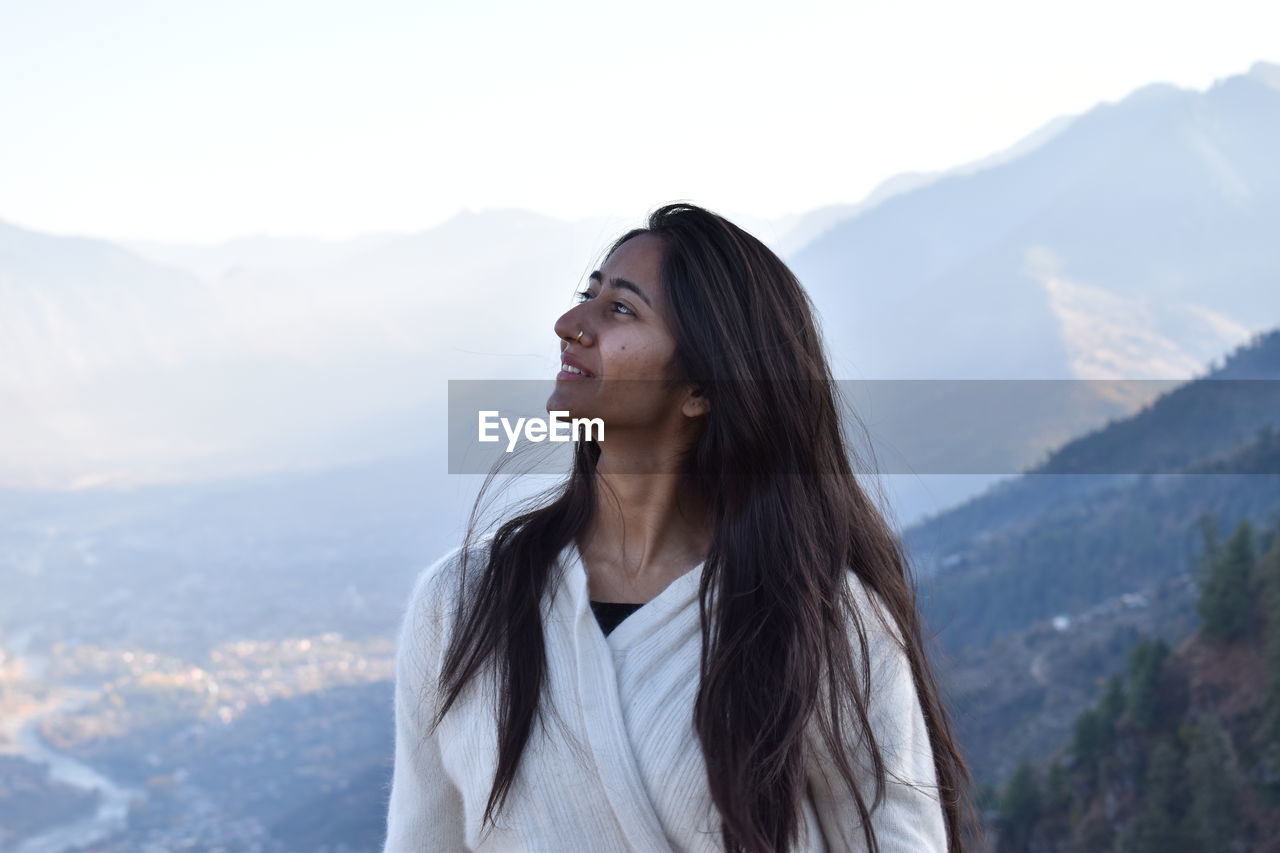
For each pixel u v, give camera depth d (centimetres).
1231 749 2734
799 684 109
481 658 112
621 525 119
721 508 117
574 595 113
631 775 107
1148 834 2742
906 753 119
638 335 114
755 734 107
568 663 112
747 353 113
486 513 124
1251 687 2870
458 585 121
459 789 119
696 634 113
